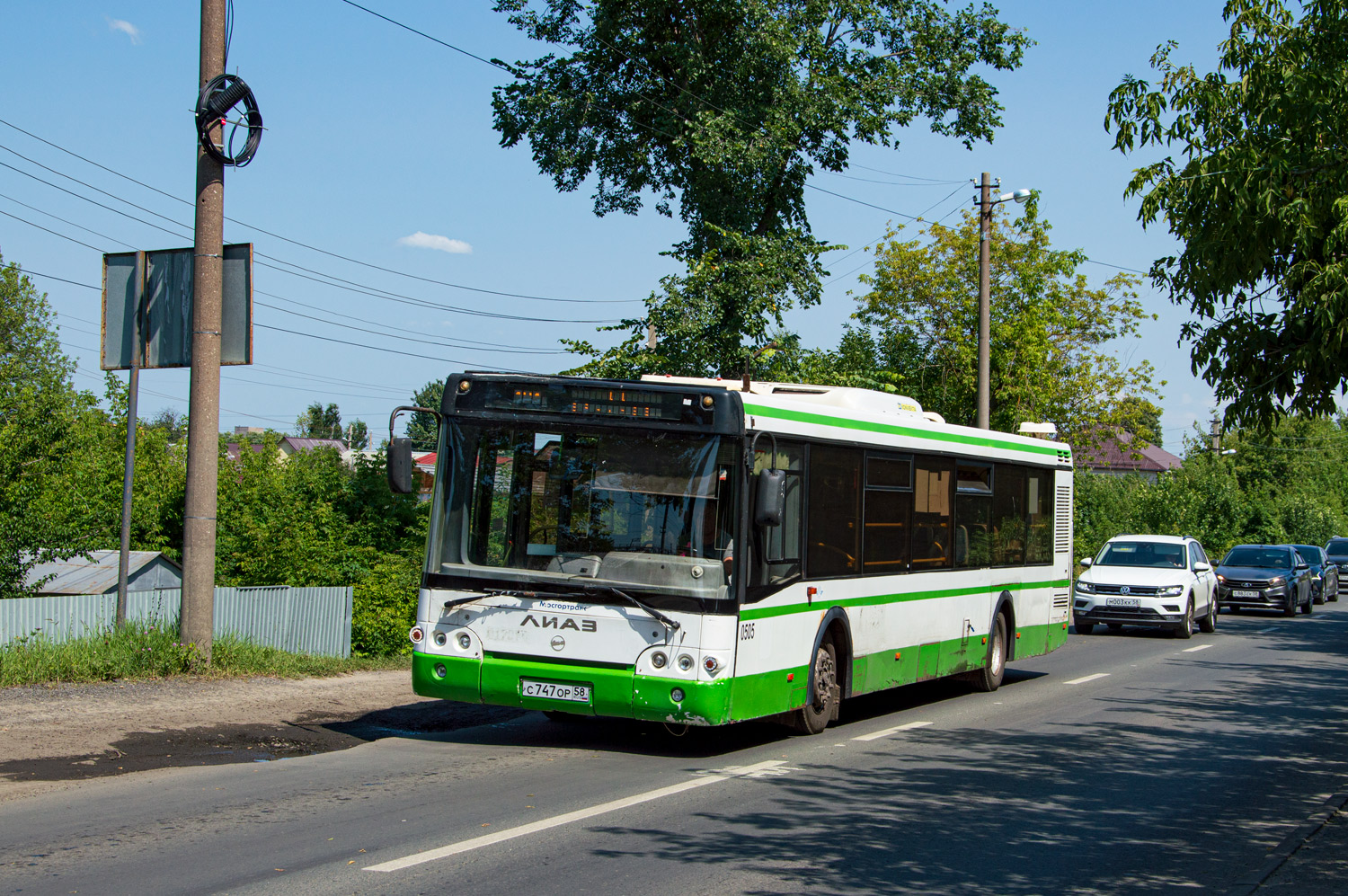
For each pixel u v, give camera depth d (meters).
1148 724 12.41
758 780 8.99
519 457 9.84
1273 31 10.63
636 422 9.67
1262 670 18.16
